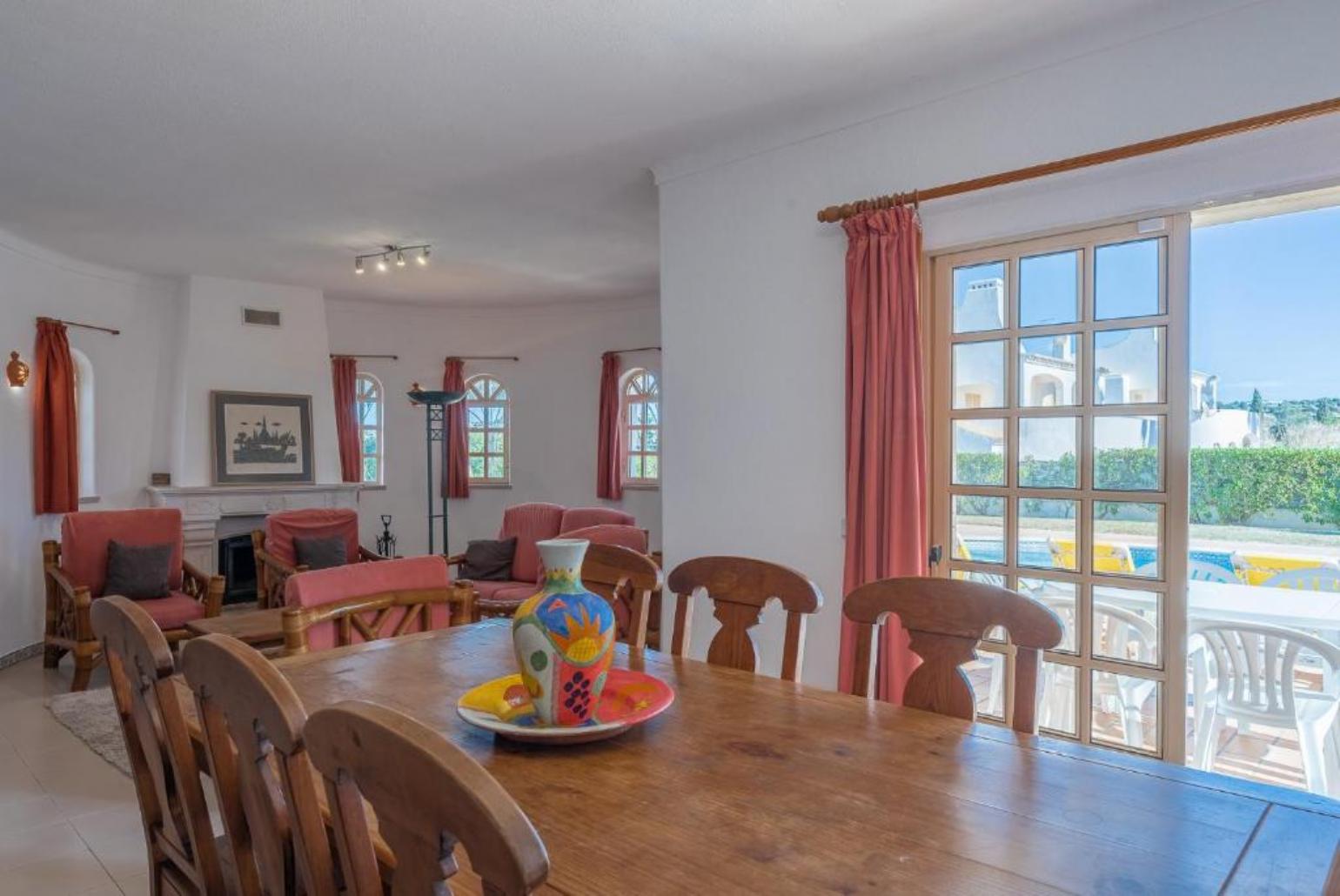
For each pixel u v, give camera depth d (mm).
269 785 1058
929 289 2996
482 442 8305
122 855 2584
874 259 2939
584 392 7957
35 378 5234
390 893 1023
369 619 2375
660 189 3844
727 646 2061
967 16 2490
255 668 1016
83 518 4852
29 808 2920
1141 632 2549
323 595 2256
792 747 1412
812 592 1918
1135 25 2486
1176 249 2461
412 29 2582
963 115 2865
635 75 2902
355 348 7848
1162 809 1163
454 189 4215
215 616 4629
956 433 2955
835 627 3188
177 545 5105
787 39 2643
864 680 1785
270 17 2506
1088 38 2576
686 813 1150
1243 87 2316
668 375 3787
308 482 6816
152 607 4516
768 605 3389
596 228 5004
